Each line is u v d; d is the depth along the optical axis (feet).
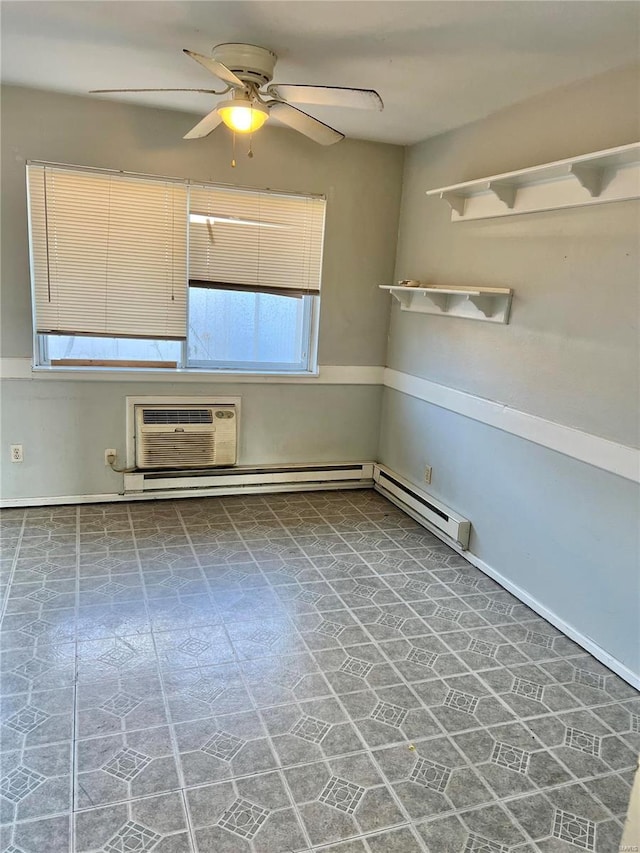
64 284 11.38
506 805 5.66
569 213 8.38
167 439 12.42
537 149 9.05
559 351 8.65
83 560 9.98
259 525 11.93
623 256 7.54
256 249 12.50
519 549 9.61
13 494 11.87
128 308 11.88
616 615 7.80
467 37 7.13
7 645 7.59
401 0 6.27
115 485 12.49
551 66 7.80
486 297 10.09
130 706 6.64
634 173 7.25
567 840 5.32
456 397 11.21
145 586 9.26
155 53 8.39
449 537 11.32
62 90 10.46
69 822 5.19
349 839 5.20
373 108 7.51
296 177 12.42
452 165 11.25
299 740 6.32
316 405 13.80
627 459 7.55
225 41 7.63
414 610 9.09
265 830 5.23
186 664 7.43
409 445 13.16
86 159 11.02
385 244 13.47
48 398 11.67
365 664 7.69
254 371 13.17
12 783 5.56
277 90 7.35
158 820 5.26
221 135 11.70
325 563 10.46
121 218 11.46
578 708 7.09
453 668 7.72
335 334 13.58
